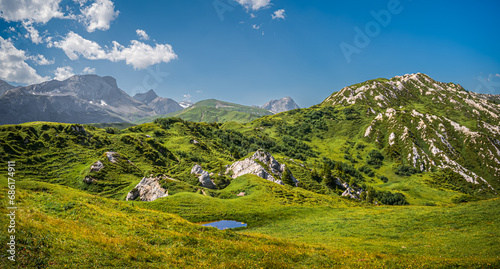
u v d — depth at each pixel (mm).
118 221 28719
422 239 41594
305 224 63375
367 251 35719
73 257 17859
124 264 18906
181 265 21078
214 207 81688
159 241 25875
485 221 43906
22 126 173750
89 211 29016
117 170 156375
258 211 80750
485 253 30000
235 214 77812
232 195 117062
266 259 25234
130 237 24828
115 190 140000
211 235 31875
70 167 157875
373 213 66812
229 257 24938
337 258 28234
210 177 153625
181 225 33062
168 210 76438
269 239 35500
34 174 142500
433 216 53094
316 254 29812
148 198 111625
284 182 160625
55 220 23297
